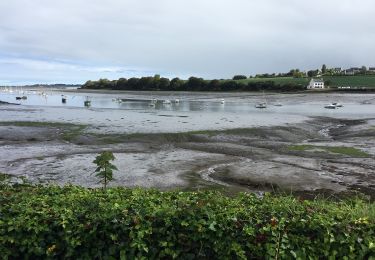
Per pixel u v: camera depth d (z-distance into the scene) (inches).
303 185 841.5
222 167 1015.6
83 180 876.6
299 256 241.1
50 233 251.9
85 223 252.2
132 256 245.4
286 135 1690.5
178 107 3914.9
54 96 7495.1
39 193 315.9
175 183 847.7
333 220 252.8
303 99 5393.7
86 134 1627.7
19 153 1215.6
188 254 246.4
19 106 3924.7
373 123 2183.8
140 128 1852.9
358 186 834.8
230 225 247.4
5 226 252.4
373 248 242.2
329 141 1556.3
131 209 263.9
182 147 1360.7
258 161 1102.4
